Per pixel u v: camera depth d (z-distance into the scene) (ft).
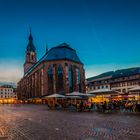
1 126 47.34
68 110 114.62
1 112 110.22
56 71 291.58
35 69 347.97
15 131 39.22
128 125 44.78
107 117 64.95
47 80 294.66
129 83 248.73
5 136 33.86
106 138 30.60
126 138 30.42
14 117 73.92
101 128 40.86
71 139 30.35
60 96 130.31
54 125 47.19
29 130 40.09
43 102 291.58
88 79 337.72
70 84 294.25
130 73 254.47
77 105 107.24
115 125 45.09
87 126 44.29
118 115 71.92
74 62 304.09
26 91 425.69
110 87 272.72
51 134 34.83
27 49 556.92
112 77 274.36
